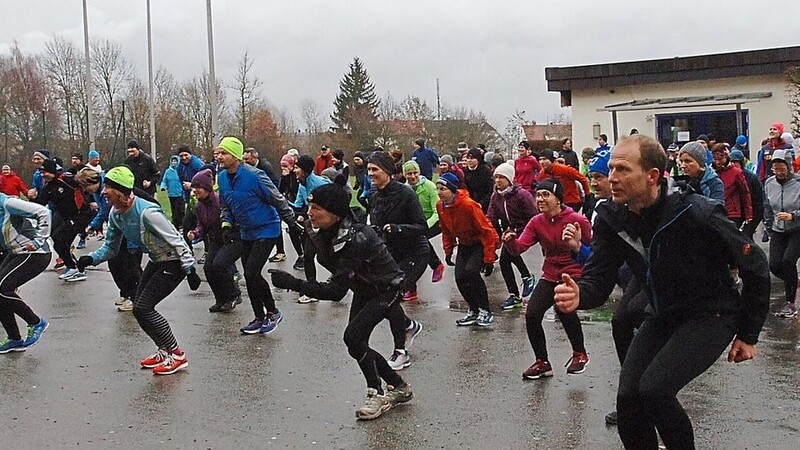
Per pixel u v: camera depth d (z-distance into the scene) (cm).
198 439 548
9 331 805
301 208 1227
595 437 529
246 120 4469
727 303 396
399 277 585
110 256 762
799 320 853
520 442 523
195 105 4441
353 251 568
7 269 793
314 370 715
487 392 636
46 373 727
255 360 755
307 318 945
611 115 2597
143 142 4138
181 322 935
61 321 962
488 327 873
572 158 1864
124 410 615
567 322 657
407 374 695
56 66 4306
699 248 385
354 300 609
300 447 527
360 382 675
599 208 418
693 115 2480
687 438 392
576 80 2592
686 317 400
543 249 678
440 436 538
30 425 586
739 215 916
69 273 1288
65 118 4250
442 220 858
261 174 849
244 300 1074
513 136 4081
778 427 537
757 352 729
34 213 787
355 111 4938
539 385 650
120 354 793
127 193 705
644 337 414
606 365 703
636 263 411
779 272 875
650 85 2531
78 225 1277
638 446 402
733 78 2425
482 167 1445
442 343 806
